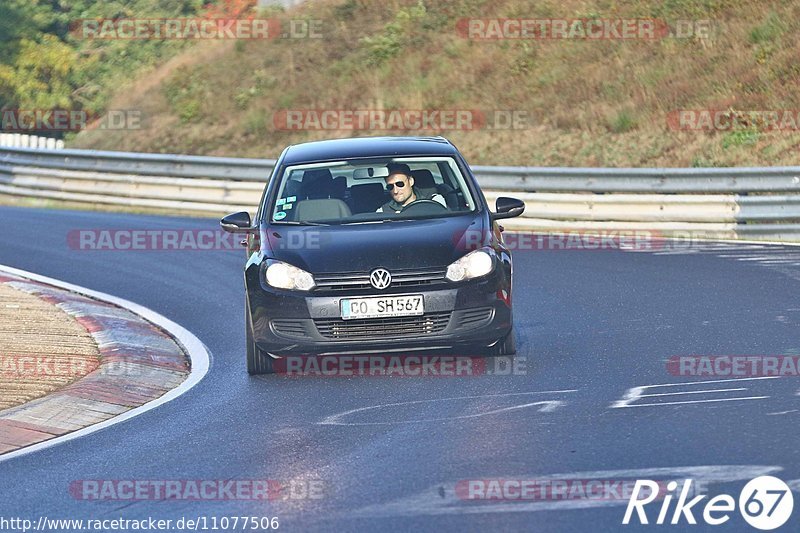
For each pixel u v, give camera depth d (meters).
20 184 89.25
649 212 62.16
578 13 104.19
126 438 25.92
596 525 18.05
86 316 41.88
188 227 68.50
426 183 34.12
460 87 101.25
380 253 30.59
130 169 82.62
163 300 46.53
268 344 30.73
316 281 30.31
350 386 29.92
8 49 140.50
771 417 24.27
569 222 64.56
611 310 39.97
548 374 30.16
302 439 24.78
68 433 26.98
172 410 28.70
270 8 127.06
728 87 87.44
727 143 80.19
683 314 38.47
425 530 18.16
